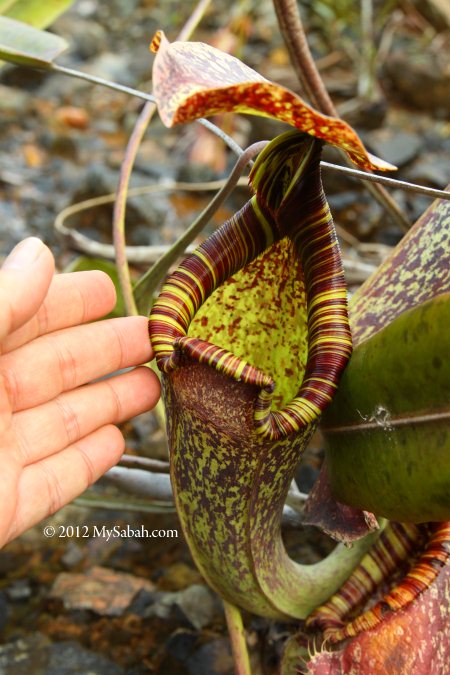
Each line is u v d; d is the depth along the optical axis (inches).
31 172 32.8
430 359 13.4
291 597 16.2
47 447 15.6
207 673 18.2
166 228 30.0
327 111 18.2
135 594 19.9
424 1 39.8
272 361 15.4
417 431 13.8
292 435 14.0
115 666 18.6
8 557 20.8
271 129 31.7
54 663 18.6
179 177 32.6
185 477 14.5
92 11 42.5
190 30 18.8
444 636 15.5
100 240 29.5
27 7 19.8
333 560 16.8
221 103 11.7
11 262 14.5
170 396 14.1
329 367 14.3
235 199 31.7
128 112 36.5
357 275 22.6
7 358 15.2
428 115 36.6
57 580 20.2
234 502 14.4
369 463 14.5
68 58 39.1
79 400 15.8
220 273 14.6
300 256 14.7
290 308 15.1
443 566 15.7
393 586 16.6
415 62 36.4
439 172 32.4
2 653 18.9
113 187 29.5
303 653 16.3
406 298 15.4
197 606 19.4
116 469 18.3
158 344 14.1
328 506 16.0
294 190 14.0
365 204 30.1
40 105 36.4
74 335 15.7
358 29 39.2
